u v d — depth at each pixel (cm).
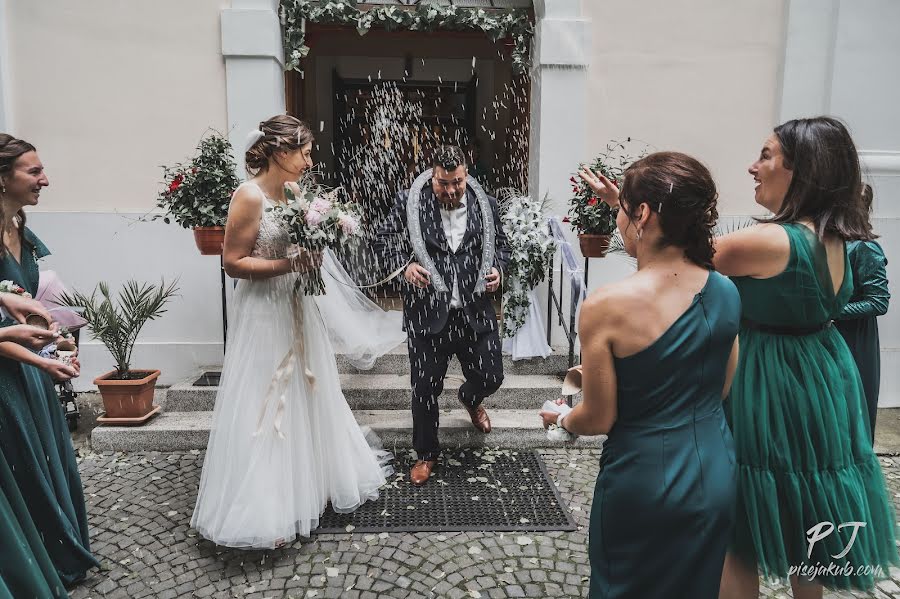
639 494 142
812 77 453
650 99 456
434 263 314
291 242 261
